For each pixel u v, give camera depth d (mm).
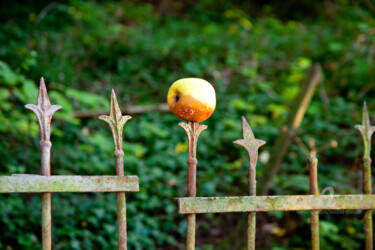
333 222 3766
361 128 1952
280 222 3914
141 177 4121
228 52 6691
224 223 3992
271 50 7004
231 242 3461
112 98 1677
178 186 4219
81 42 6508
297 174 4504
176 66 6379
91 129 4664
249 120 5328
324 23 8602
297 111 3578
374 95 5871
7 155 3740
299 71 6293
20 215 3350
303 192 4141
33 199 3592
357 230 3684
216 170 4566
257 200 1763
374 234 3441
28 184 1547
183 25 8156
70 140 4406
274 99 5738
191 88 1694
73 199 3684
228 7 9195
